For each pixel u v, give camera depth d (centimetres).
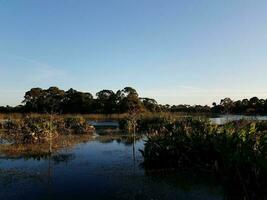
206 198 1013
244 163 1038
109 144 2278
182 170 1384
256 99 5747
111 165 1512
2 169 1427
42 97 7375
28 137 2242
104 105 7006
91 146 2166
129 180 1230
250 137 1178
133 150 1872
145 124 3303
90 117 5547
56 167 1468
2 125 2916
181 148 1461
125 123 3416
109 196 1043
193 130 1546
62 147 2086
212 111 5344
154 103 6681
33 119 2933
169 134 1561
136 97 6600
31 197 1035
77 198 1024
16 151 1905
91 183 1195
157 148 1495
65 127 3016
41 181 1224
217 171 1288
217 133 1420
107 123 4697
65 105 7294
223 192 1070
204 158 1420
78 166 1488
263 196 979
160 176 1288
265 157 990
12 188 1130
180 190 1096
